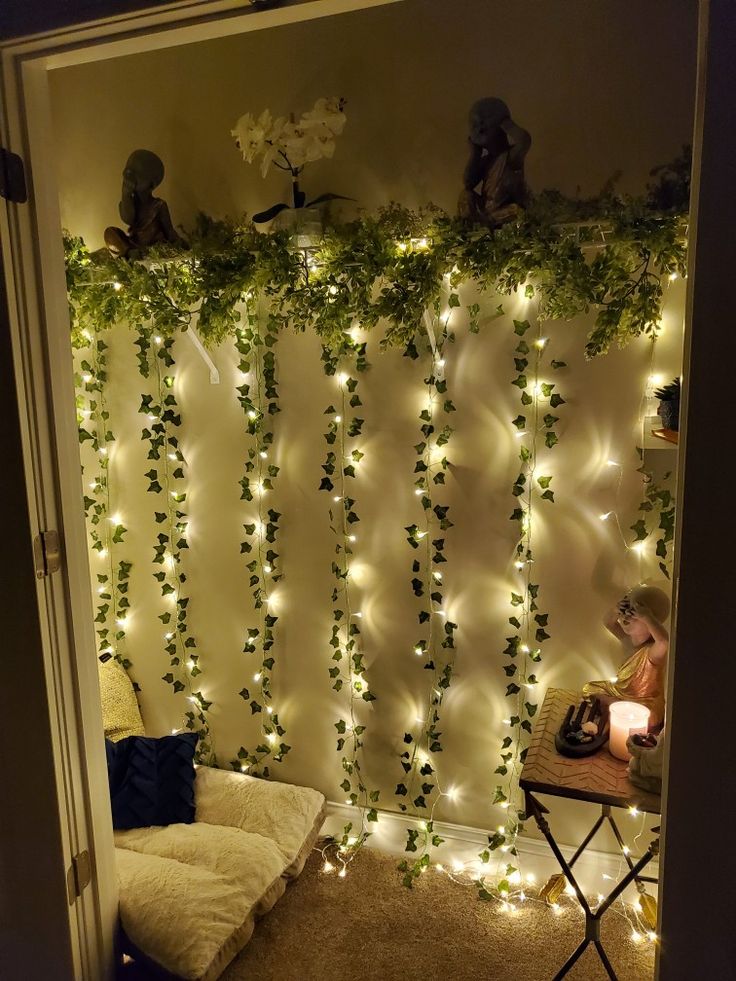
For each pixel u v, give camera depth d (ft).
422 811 7.91
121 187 7.97
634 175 6.19
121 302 7.61
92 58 4.43
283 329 7.62
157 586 8.72
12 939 5.15
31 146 4.56
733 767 3.38
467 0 6.45
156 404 8.34
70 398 4.99
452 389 7.11
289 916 7.00
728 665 3.33
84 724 5.10
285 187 7.27
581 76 6.23
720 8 3.03
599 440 6.68
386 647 7.78
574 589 6.97
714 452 3.24
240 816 7.66
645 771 5.09
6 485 4.61
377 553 7.66
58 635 4.88
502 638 7.31
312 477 7.79
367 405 7.45
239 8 3.88
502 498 7.09
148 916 6.01
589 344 6.14
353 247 6.58
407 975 6.30
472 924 6.86
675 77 5.97
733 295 3.13
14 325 4.49
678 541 3.40
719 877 3.48
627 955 6.42
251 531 8.10
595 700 6.21
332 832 8.20
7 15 4.23
